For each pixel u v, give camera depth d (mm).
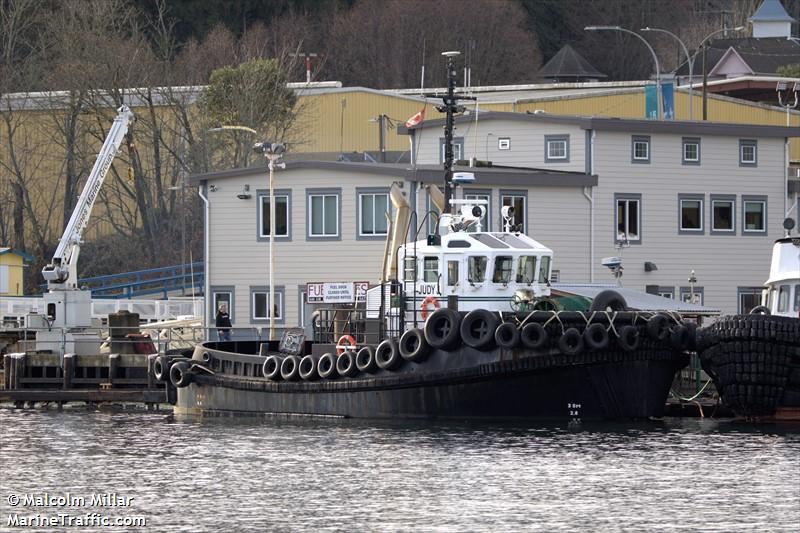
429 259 147375
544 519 104562
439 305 146625
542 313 138375
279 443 136750
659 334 141375
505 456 126750
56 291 194250
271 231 192000
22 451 137250
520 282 147875
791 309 155375
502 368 137875
